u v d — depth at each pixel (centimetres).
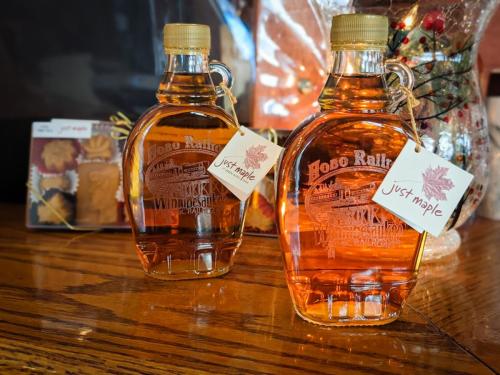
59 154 38
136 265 32
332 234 25
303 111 41
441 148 31
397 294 25
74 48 42
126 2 41
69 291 28
